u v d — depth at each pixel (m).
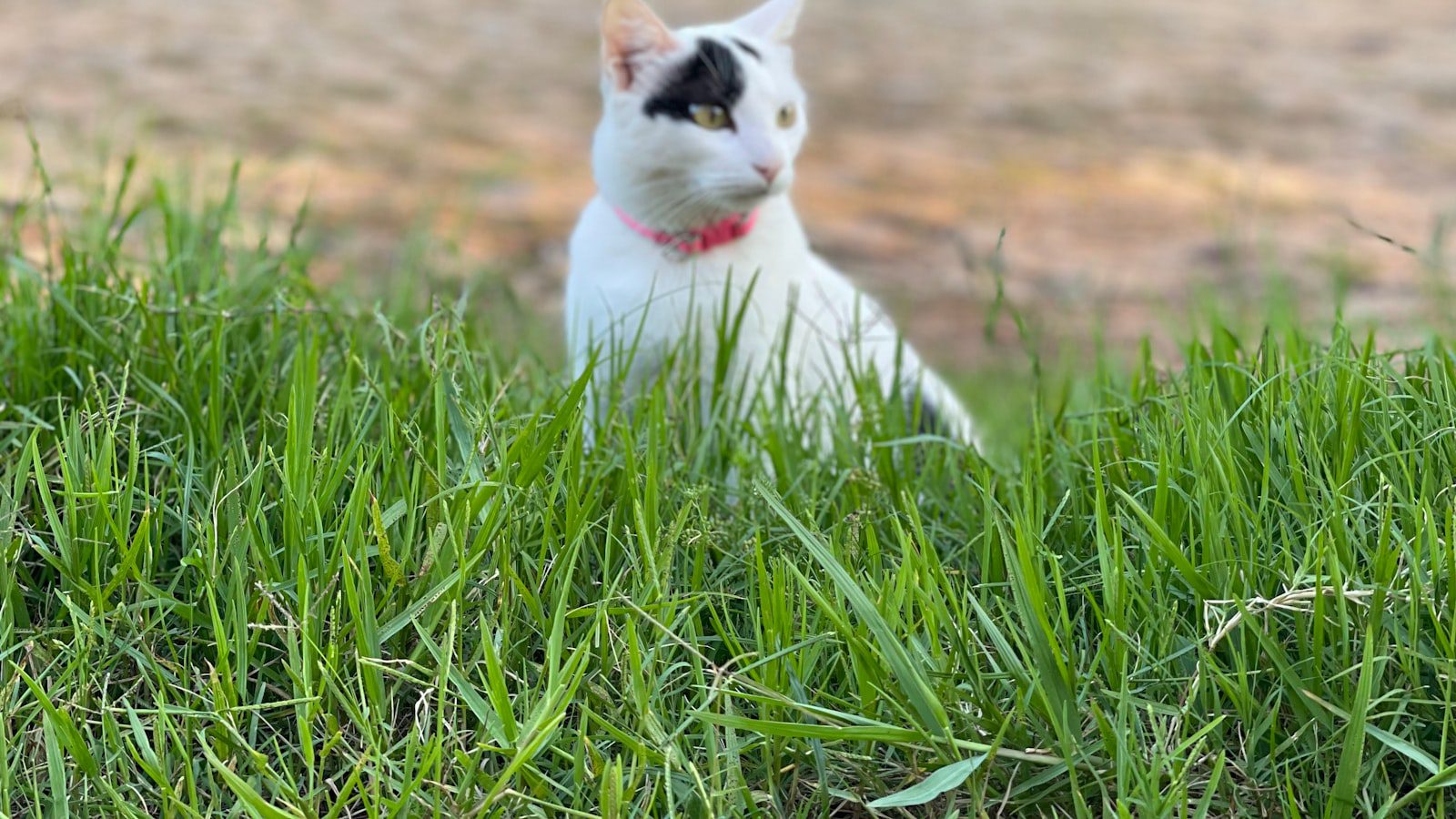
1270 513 0.73
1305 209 1.90
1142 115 2.47
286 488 0.72
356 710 0.67
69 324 0.88
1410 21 3.43
